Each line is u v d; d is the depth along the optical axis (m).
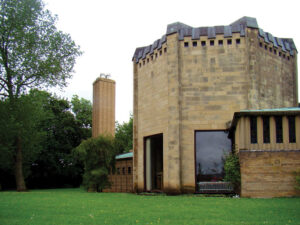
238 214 11.69
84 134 64.94
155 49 26.41
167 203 16.11
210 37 23.62
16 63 31.52
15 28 31.05
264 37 24.52
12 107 31.67
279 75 25.56
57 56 33.66
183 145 23.20
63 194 25.47
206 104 23.25
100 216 11.83
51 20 33.31
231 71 23.19
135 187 28.17
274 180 17.59
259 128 18.27
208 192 22.25
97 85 58.78
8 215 12.40
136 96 29.11
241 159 18.02
